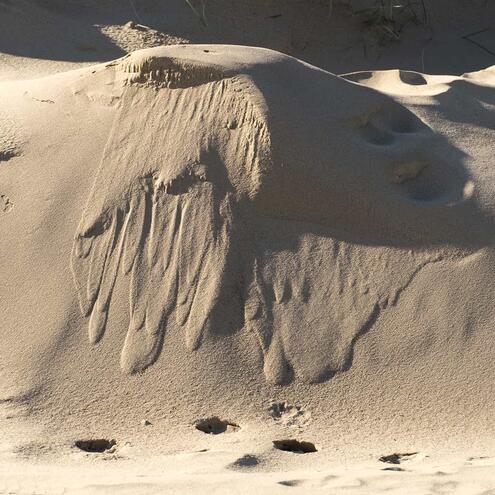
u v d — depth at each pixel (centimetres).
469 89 1010
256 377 794
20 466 684
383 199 868
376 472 674
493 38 1560
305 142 875
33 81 1041
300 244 856
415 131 934
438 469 682
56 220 882
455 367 795
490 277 838
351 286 837
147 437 748
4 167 923
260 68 910
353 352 806
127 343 813
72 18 1467
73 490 630
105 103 942
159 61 923
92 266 855
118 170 891
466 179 893
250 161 870
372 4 1580
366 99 927
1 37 1381
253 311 823
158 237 857
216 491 630
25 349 820
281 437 745
